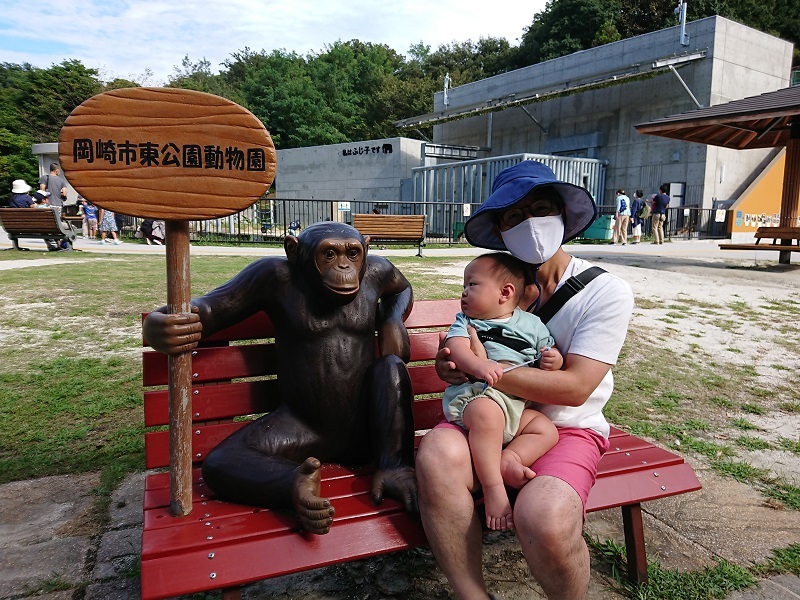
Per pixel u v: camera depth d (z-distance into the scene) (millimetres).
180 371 2084
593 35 43219
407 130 56281
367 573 2672
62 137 1869
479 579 2064
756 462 3895
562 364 2369
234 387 2721
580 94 28766
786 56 25766
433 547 2096
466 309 2465
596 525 3166
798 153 12828
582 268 2547
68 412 4246
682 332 7195
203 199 2000
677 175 25016
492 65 61469
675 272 11969
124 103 1914
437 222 24656
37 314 6949
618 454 2744
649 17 43375
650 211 21953
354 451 2584
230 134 2004
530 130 31750
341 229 2375
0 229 22938
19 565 2607
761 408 4879
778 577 2684
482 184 25375
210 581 1873
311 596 2504
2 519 2984
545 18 47094
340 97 59156
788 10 41750
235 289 2379
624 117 26906
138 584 2488
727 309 8523
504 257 2457
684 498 3408
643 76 23484
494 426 2186
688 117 12195
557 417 2445
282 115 53812
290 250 2424
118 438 3895
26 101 50250
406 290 2895
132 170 1936
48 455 3656
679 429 4375
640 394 5098
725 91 24000
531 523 1925
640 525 2588
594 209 2445
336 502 2246
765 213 24969
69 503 3146
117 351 5625
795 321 7902
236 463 2227
